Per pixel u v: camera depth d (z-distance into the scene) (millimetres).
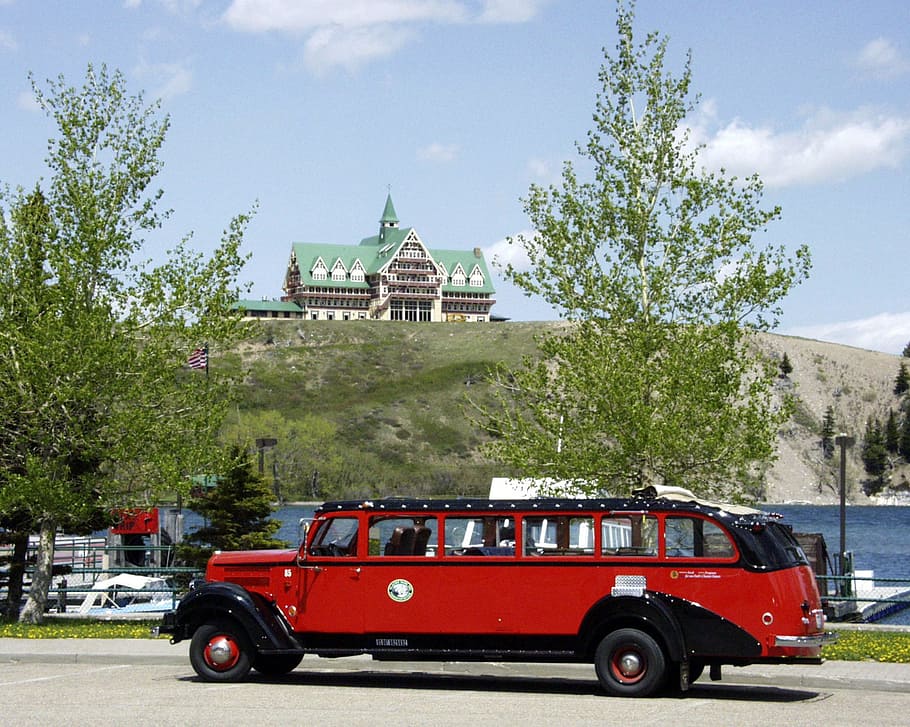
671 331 28375
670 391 27094
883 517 163000
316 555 17656
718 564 16156
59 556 44219
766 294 27797
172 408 28734
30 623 28062
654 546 16422
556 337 29141
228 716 13805
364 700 15547
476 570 16984
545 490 28750
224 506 37906
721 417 27062
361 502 17641
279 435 139375
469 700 15648
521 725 13172
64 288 27672
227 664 17719
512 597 16781
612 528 16625
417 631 17094
